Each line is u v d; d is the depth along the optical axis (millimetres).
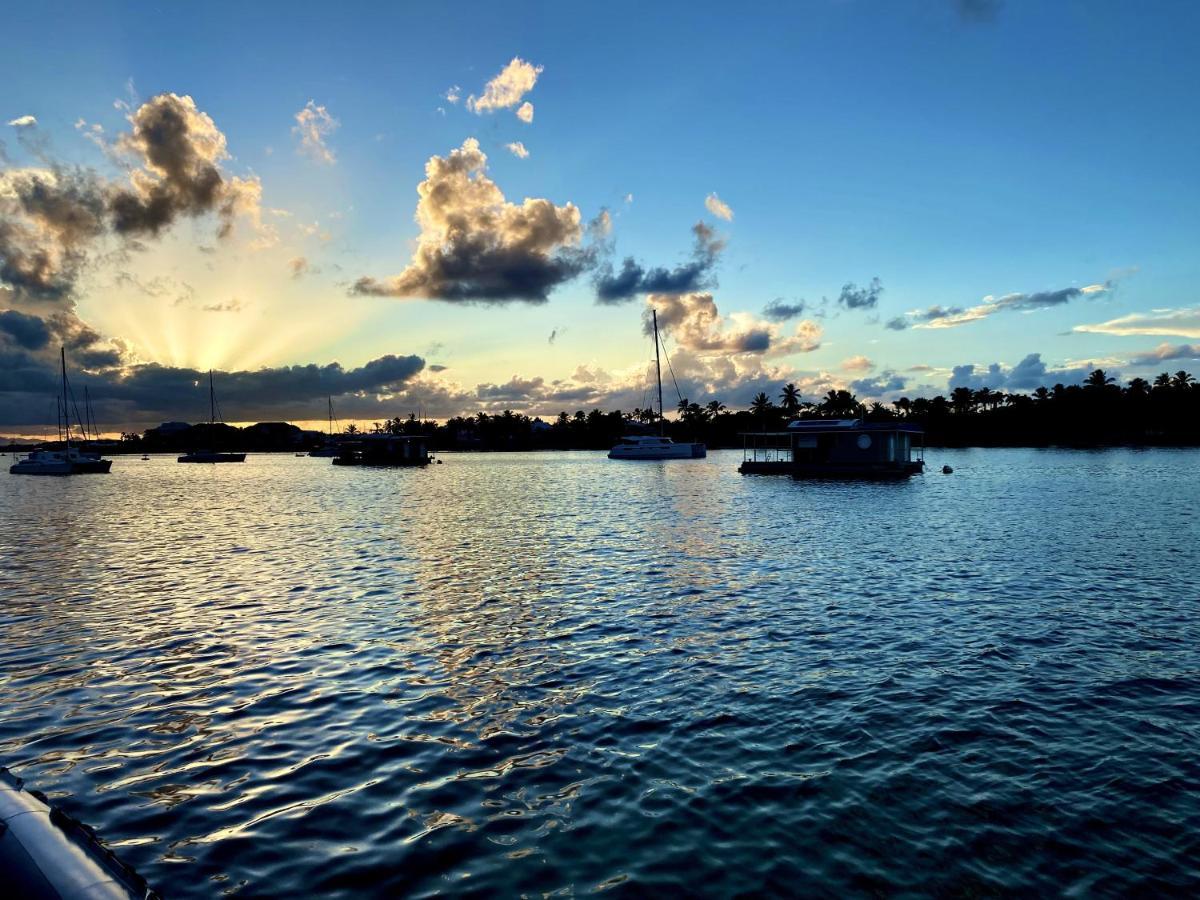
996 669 12766
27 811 6746
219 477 91312
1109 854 7328
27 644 14922
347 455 122250
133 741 10273
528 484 66688
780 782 8883
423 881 6973
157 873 7102
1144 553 23984
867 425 62938
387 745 10070
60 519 39656
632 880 6965
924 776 8984
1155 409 157000
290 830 7902
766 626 15680
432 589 19922
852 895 6707
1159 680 12164
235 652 14336
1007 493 47125
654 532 30719
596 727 10594
